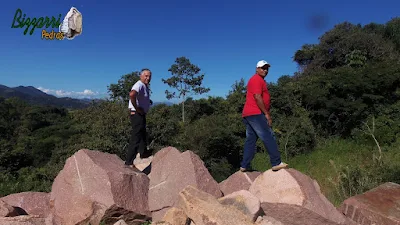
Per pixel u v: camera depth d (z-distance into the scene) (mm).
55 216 5262
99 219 5023
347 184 10320
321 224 4879
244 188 5773
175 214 4520
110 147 15016
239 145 16312
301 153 15578
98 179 5281
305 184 5145
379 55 22219
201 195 4629
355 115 14938
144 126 6176
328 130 16469
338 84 16047
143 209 5328
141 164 7664
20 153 25672
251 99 5312
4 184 13523
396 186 6496
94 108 23281
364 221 5641
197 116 26766
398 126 13750
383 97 15000
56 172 14156
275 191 5137
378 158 11273
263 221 4262
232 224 4195
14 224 4867
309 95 16906
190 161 5602
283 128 16969
